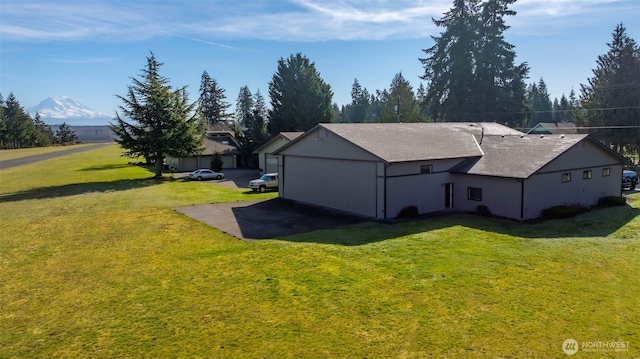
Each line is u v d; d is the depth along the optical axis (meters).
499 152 23.80
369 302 10.35
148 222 21.64
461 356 7.88
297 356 8.07
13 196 31.88
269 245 16.00
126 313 10.25
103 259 15.05
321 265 13.26
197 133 45.41
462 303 10.14
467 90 56.34
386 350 8.18
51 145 121.38
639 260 13.17
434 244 15.42
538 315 9.43
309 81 54.38
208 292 11.41
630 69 47.66
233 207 25.77
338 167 23.73
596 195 24.50
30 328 9.61
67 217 23.39
